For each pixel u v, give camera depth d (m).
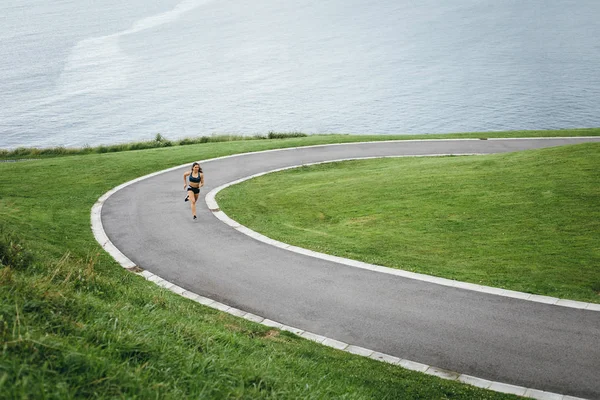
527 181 21.31
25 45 133.12
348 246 17.70
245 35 151.75
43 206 22.94
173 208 23.09
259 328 12.41
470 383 10.19
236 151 35.31
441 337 11.98
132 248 18.20
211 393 6.81
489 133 40.47
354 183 25.47
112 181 27.98
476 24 159.25
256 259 17.03
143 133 68.56
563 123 67.00
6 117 75.88
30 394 5.31
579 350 11.22
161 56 123.62
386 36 146.75
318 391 8.22
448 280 14.70
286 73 107.31
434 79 97.69
